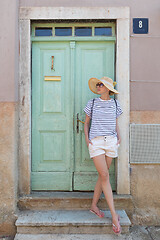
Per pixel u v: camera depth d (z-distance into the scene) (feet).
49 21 11.33
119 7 10.96
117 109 10.36
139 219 10.95
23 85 11.02
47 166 11.61
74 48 11.50
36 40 11.39
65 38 11.38
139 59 11.02
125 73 11.00
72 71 11.49
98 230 9.91
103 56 11.56
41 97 11.61
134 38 11.02
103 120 9.91
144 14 11.03
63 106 11.59
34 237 9.68
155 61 11.03
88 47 11.58
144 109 11.05
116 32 11.18
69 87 11.60
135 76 11.03
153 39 11.02
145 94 11.05
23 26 10.98
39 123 11.60
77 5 11.00
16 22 10.64
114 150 9.96
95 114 10.00
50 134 11.61
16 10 10.62
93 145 9.85
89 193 11.34
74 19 11.13
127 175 11.03
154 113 11.05
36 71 11.57
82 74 11.61
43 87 11.61
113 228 9.48
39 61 11.59
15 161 10.62
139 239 9.90
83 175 11.59
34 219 10.02
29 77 11.07
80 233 9.93
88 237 9.68
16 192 10.68
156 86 11.03
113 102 10.19
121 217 10.16
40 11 11.00
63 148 11.64
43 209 10.84
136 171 11.06
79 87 11.60
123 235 9.78
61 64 11.58
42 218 10.09
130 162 11.00
